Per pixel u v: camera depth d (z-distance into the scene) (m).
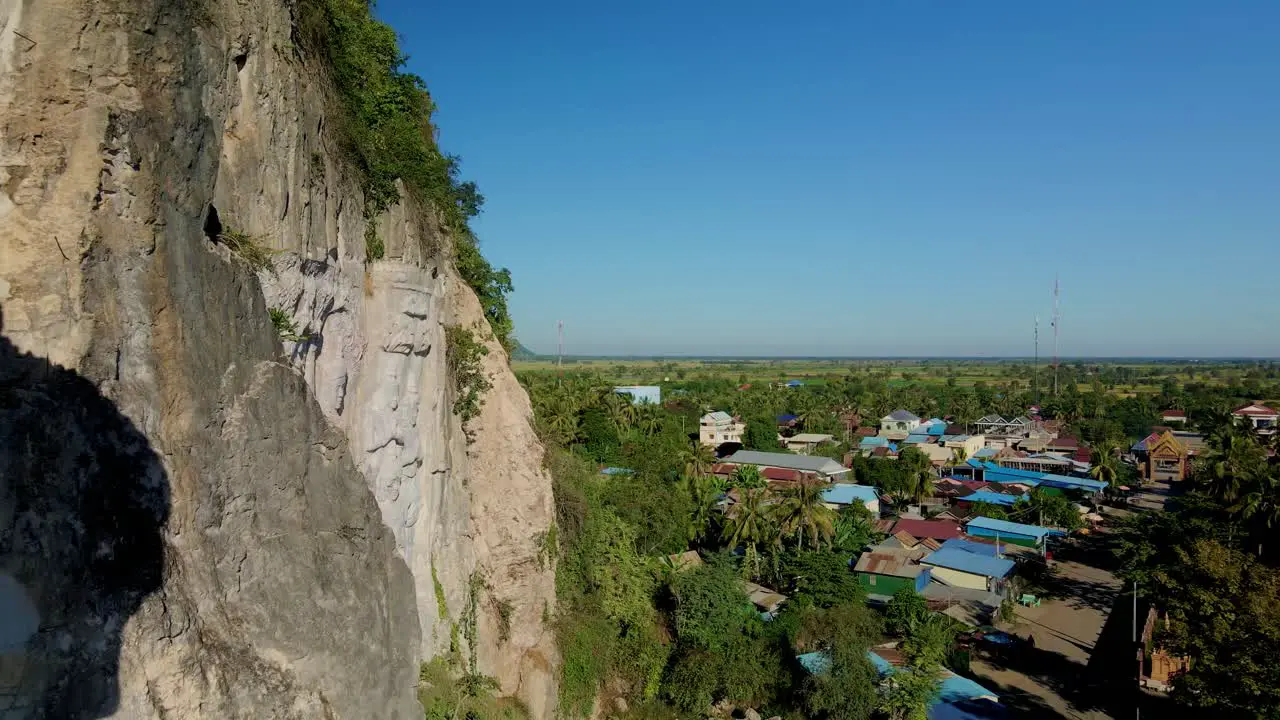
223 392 10.73
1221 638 25.64
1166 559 40.78
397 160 20.16
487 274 29.16
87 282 8.88
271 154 13.68
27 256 8.62
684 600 35.06
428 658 20.42
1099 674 38.78
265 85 13.51
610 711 29.78
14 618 7.62
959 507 76.69
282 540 11.55
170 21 10.06
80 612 8.10
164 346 9.70
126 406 9.05
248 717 9.91
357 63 18.66
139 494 9.02
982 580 50.72
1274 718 23.25
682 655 33.56
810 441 103.44
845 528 54.44
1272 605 25.39
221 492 10.47
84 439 8.52
